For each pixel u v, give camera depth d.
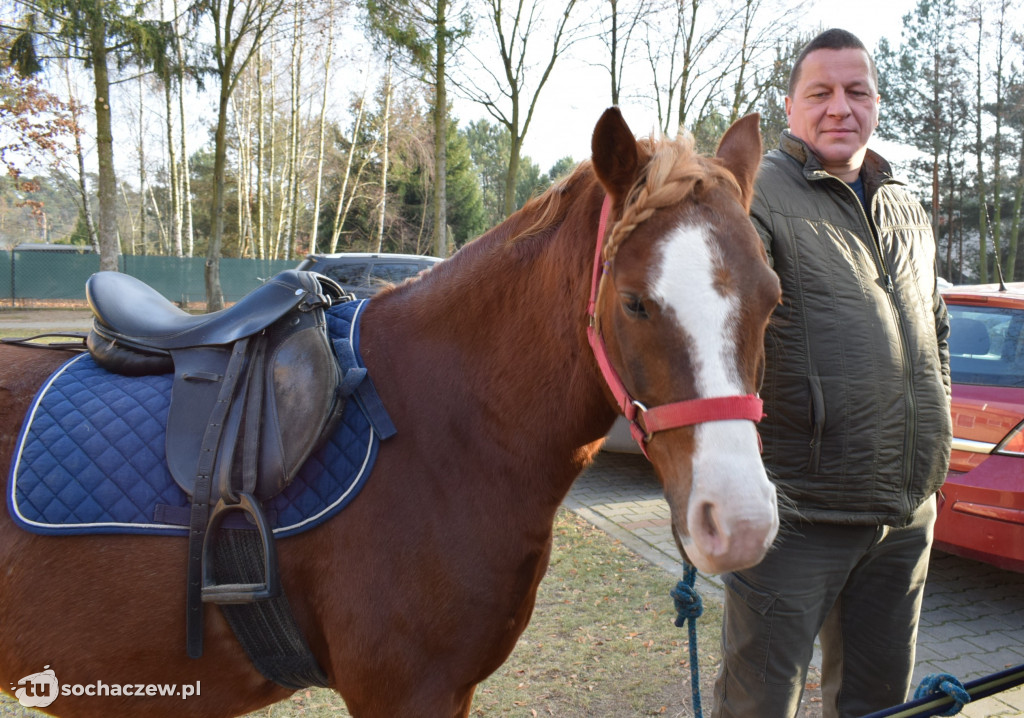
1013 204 27.61
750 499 0.99
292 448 1.33
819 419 1.54
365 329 1.53
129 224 32.94
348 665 1.33
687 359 1.06
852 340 1.57
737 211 1.14
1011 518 3.11
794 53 13.65
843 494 1.58
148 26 11.51
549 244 1.42
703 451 1.03
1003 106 25.50
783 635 1.63
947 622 3.31
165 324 1.53
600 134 1.20
